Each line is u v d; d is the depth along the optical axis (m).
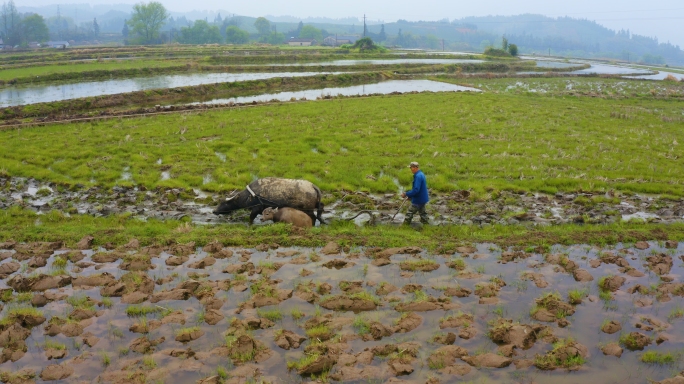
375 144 24.23
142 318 9.26
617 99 45.56
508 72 80.38
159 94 43.69
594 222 14.77
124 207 15.61
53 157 21.09
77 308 9.43
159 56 87.56
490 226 14.37
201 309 9.68
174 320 9.18
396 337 8.74
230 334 8.77
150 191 17.33
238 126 28.06
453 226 14.26
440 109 35.12
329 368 7.85
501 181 18.61
